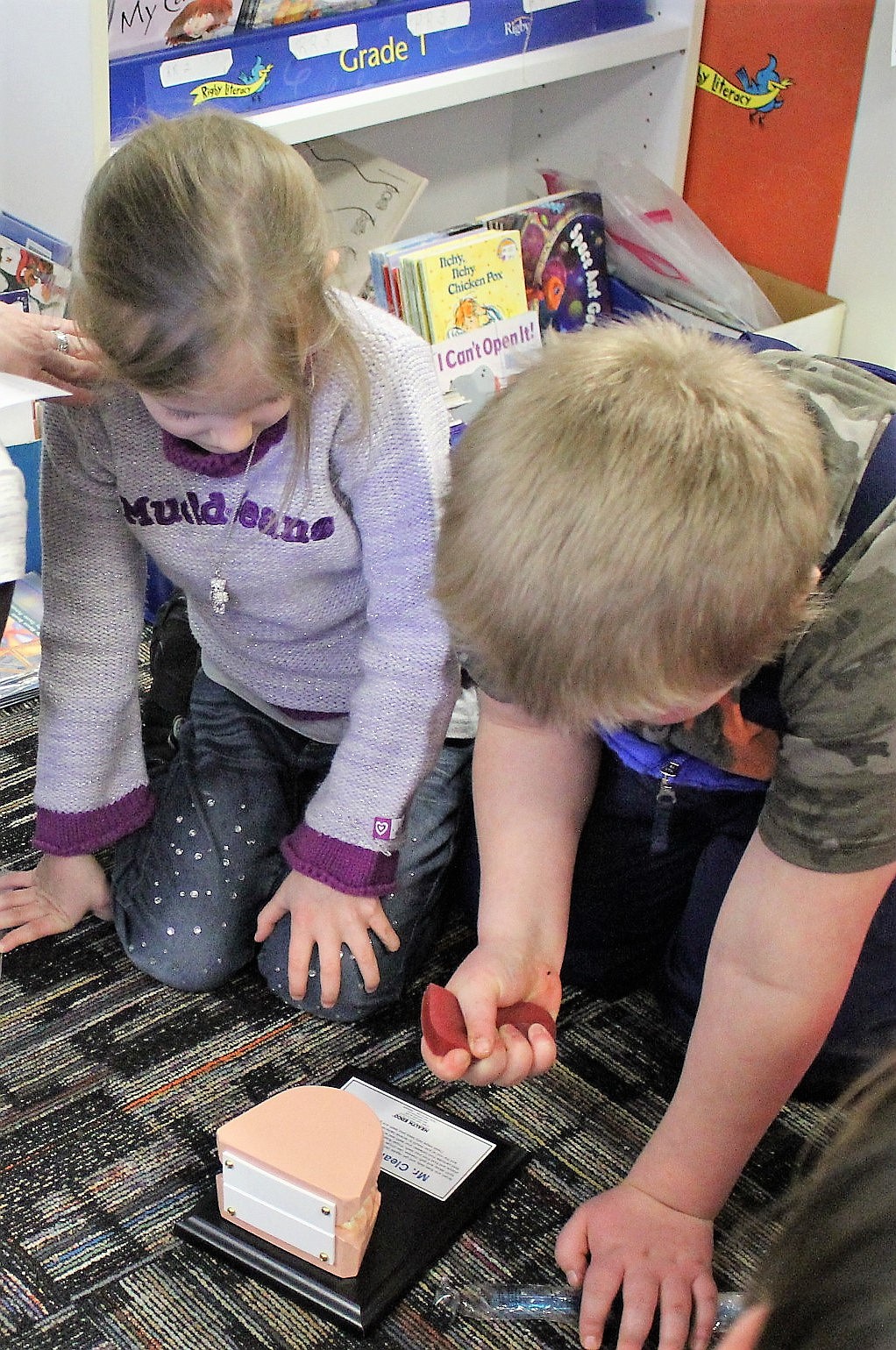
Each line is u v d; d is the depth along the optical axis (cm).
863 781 83
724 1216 101
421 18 152
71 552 111
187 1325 91
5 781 141
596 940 120
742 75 172
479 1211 100
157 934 119
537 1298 94
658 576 68
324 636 120
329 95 149
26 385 85
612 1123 109
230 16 138
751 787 103
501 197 203
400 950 119
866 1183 35
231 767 128
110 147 134
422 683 112
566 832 108
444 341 155
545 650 70
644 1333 89
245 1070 112
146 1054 113
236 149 90
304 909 116
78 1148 103
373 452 104
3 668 154
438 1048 90
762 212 178
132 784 120
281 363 89
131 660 117
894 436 85
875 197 165
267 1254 94
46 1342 90
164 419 93
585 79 185
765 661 77
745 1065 90
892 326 170
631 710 72
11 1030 114
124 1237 97
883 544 82
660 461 70
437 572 76
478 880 125
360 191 166
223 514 107
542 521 70
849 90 162
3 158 146
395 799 114
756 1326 37
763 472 71
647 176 173
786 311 178
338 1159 91
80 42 129
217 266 86
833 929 87
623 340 78
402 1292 94
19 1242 96
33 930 120
